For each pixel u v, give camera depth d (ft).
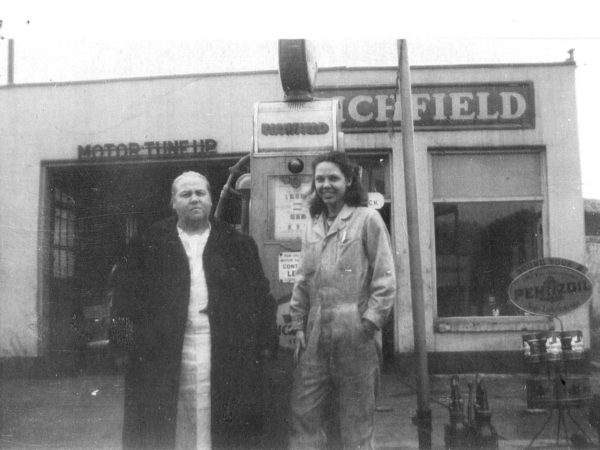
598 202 25.86
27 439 14.15
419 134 26.07
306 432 9.93
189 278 10.17
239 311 10.26
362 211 10.00
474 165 26.07
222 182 25.96
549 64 25.68
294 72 12.05
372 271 9.82
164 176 25.88
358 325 9.62
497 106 25.84
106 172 23.70
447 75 25.91
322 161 10.12
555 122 25.62
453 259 25.99
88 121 24.71
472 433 11.68
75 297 22.08
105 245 22.22
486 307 25.73
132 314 10.19
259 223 11.98
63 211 23.22
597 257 25.52
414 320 13.12
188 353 10.03
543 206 25.84
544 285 13.96
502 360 25.30
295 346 10.83
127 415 10.05
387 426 15.58
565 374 13.57
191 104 25.59
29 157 24.14
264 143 12.10
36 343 21.90
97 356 21.65
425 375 12.91
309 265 10.11
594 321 24.66
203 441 9.95
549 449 13.03
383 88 26.07
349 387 9.70
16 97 24.54
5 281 22.59
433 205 26.07
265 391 10.78
